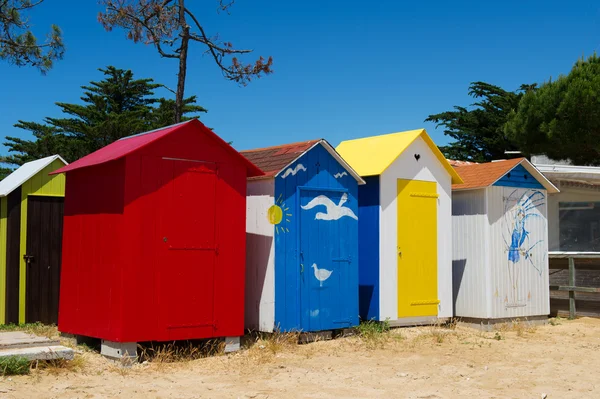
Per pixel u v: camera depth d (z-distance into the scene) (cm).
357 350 1036
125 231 887
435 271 1269
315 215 1112
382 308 1194
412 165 1249
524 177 1372
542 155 2622
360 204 1242
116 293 888
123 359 879
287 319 1068
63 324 1013
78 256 988
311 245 1103
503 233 1329
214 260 962
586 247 1641
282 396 755
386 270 1204
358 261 1236
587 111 2300
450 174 1302
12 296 1142
